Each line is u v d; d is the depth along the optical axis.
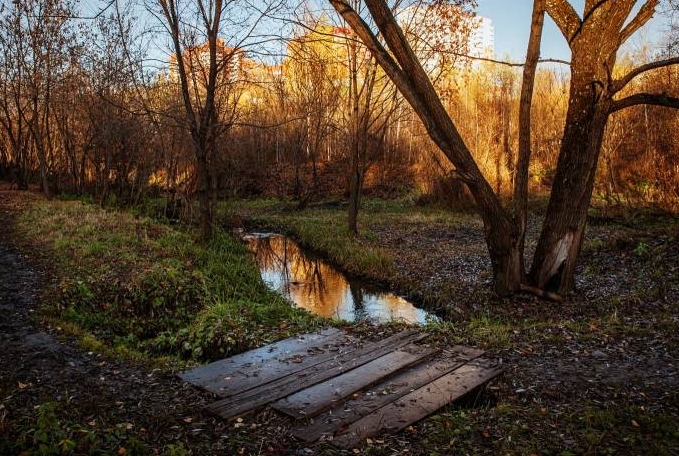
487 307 10.82
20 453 4.48
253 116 37.81
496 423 5.36
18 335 7.85
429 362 7.14
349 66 20.41
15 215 18.00
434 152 28.86
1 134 31.17
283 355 7.41
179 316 10.21
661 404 5.73
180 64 15.45
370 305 12.73
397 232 21.09
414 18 18.17
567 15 10.48
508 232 10.91
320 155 40.44
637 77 25.41
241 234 23.56
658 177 22.03
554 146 29.61
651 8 10.11
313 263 17.73
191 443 5.04
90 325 9.23
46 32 22.44
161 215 22.78
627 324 8.98
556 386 6.37
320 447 4.93
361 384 6.26
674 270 11.91
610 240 15.43
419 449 4.89
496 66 30.36
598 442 4.82
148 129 22.69
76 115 25.16
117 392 6.16
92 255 12.44
